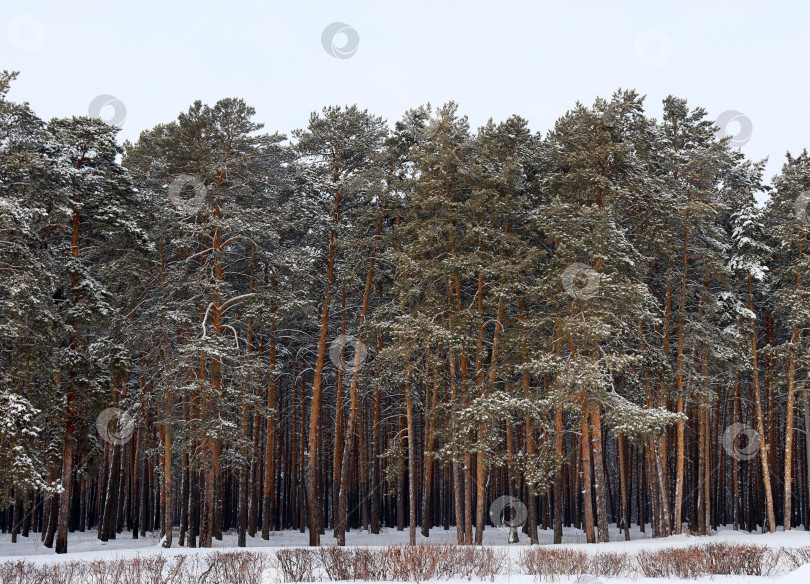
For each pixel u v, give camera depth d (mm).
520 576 15805
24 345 23766
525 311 32656
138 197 29891
